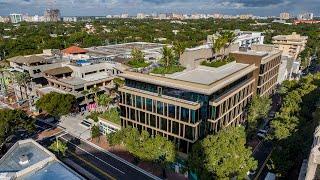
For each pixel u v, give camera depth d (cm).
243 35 15100
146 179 6044
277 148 6088
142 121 6775
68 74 11144
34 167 4506
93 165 6612
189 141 5950
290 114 6994
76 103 9612
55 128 8800
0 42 19675
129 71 7038
